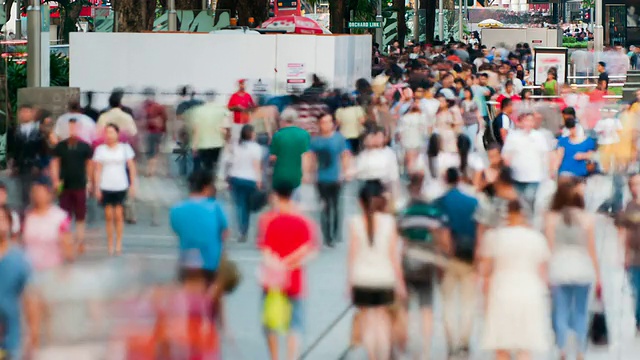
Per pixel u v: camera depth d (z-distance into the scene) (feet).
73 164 133.18
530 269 82.07
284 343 95.71
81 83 260.62
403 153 190.60
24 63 250.16
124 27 298.15
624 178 159.63
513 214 82.99
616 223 105.50
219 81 258.16
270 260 84.89
